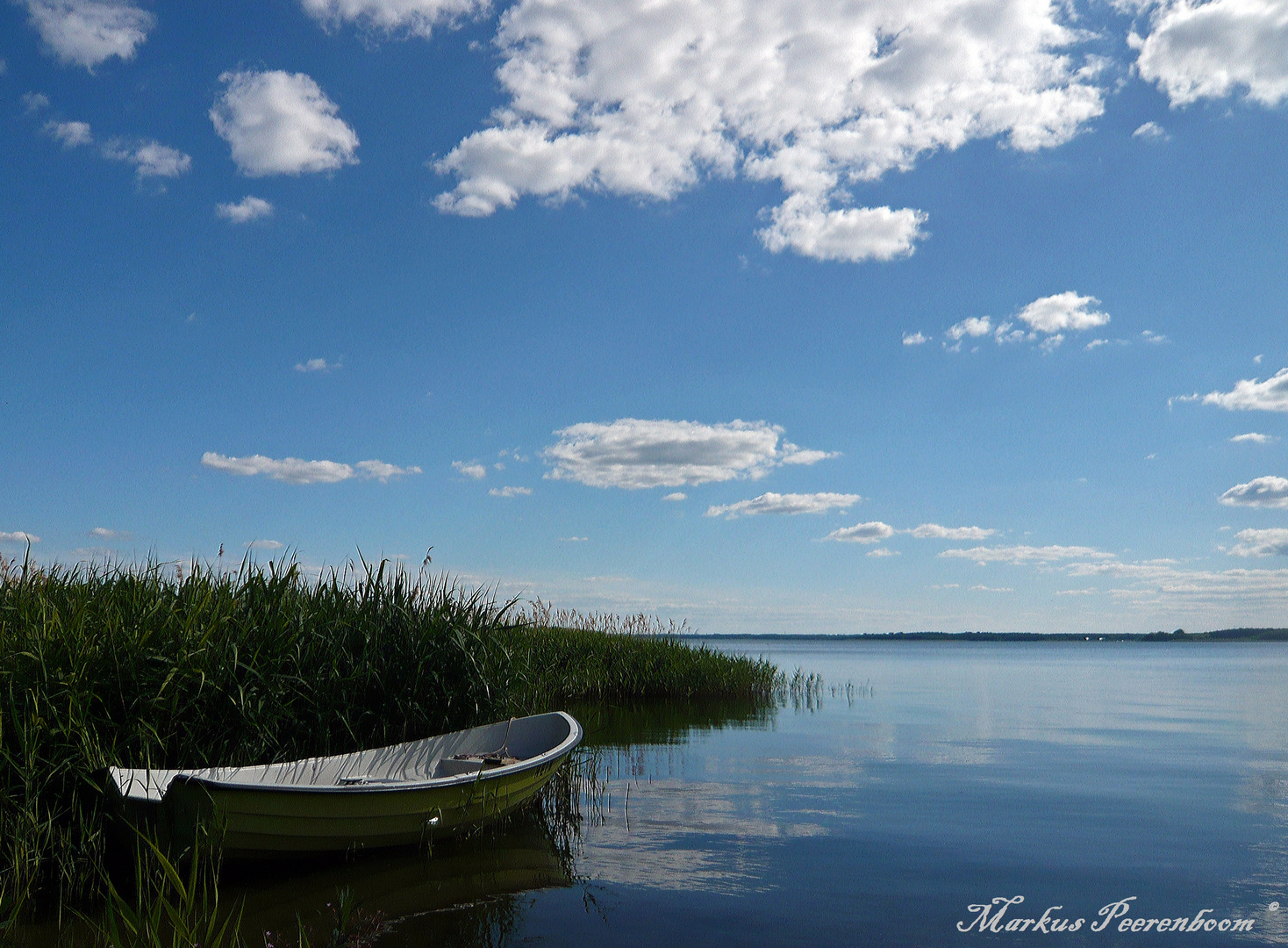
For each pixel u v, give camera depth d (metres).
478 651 9.09
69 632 6.42
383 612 8.84
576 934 5.47
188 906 4.01
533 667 14.02
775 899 6.25
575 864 7.00
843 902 6.20
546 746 9.05
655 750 13.19
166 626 6.94
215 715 7.07
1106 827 8.62
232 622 7.36
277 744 7.45
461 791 7.04
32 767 5.80
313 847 6.24
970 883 6.72
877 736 15.46
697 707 19.39
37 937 4.92
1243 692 30.23
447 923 5.57
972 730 16.70
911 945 5.43
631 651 20.09
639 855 7.31
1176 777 11.55
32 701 6.00
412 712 8.45
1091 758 13.16
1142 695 28.06
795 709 19.97
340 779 7.06
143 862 5.52
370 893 6.08
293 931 5.22
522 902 6.02
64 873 5.61
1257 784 11.05
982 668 52.28
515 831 7.89
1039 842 8.00
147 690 6.61
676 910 5.96
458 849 7.25
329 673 8.00
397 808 6.61
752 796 9.85
